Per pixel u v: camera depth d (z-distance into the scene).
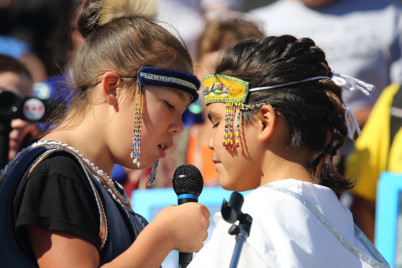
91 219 6.77
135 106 7.38
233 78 7.63
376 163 12.19
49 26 16.75
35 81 16.67
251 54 7.74
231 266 6.29
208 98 7.76
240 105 7.52
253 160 7.46
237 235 6.45
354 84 7.66
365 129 12.60
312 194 7.12
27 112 9.53
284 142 7.40
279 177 7.36
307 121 7.39
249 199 7.03
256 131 7.46
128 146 7.38
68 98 8.55
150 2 8.20
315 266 6.68
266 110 7.40
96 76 7.52
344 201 12.42
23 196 6.69
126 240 7.25
